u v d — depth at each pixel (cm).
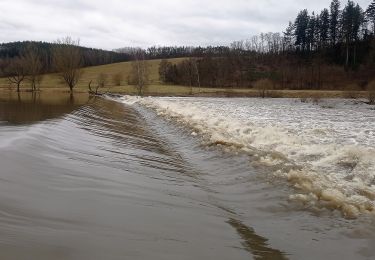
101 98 6094
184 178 1177
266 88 9056
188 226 757
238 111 3850
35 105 3488
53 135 1456
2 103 3656
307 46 13750
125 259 580
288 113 3741
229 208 921
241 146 1552
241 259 640
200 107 4206
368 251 678
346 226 777
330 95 7438
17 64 8269
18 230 608
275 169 1199
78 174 1007
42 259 539
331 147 1481
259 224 814
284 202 923
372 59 10531
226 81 11344
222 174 1238
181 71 11831
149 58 17350
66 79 7825
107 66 14075
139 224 729
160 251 628
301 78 10825
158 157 1481
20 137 1275
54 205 754
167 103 4369
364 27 12481
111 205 812
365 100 6225
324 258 658
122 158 1353
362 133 2105
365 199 912
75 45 8131
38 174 925
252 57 13675
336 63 11788
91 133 1808
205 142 1703
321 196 937
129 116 3281
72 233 639
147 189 985
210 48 16638
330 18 13450
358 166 1202
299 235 751
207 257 632
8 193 754
